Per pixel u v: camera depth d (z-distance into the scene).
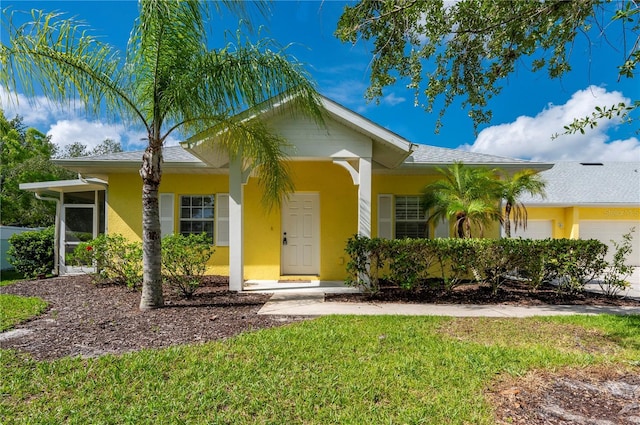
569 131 4.22
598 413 2.92
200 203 10.62
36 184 11.15
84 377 3.49
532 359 4.02
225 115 6.50
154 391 3.23
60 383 3.36
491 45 5.24
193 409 2.93
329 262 9.97
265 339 4.58
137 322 5.45
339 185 10.08
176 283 7.38
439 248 7.56
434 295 7.73
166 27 5.81
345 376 3.53
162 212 10.48
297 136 8.04
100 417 2.82
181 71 6.12
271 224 10.07
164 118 6.43
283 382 3.40
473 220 8.72
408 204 10.55
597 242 7.71
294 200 10.36
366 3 5.23
